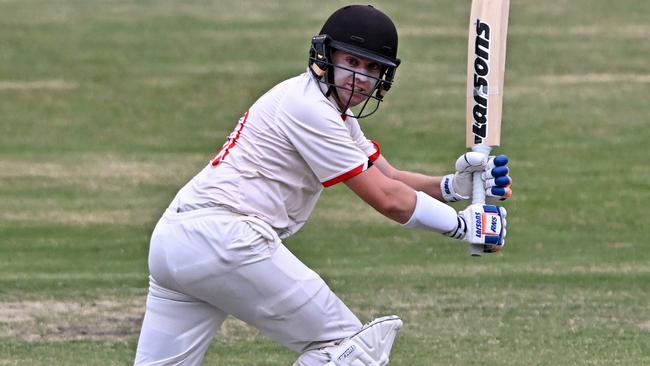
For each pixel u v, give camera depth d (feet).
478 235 49.93
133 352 71.97
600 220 113.60
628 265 96.58
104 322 79.56
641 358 69.56
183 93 173.47
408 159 139.85
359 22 47.50
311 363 48.16
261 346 73.46
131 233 110.01
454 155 142.41
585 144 145.38
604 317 79.82
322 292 48.19
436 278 92.07
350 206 119.75
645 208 118.01
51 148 146.20
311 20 217.36
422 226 49.29
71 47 198.90
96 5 229.86
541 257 99.71
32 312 82.07
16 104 166.91
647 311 81.51
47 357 70.54
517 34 204.44
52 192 125.80
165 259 48.34
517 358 69.62
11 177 131.85
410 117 159.02
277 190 48.42
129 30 210.79
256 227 47.19
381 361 48.34
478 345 72.59
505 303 83.82
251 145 48.47
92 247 104.58
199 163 139.44
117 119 160.66
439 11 221.46
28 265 97.60
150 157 142.20
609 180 128.98
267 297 47.57
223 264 47.16
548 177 130.21
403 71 183.21
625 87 173.68
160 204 121.39
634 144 145.48
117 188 127.85
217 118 161.79
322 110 47.42
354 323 49.26
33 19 216.95
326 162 47.52
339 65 48.21
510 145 144.56
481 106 54.44
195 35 207.31
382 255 100.78
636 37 202.59
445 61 189.67
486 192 53.26
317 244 104.88
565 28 208.85
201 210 48.11
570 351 71.20
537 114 159.43
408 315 80.23
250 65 189.26
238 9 226.38
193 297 49.37
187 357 50.44
